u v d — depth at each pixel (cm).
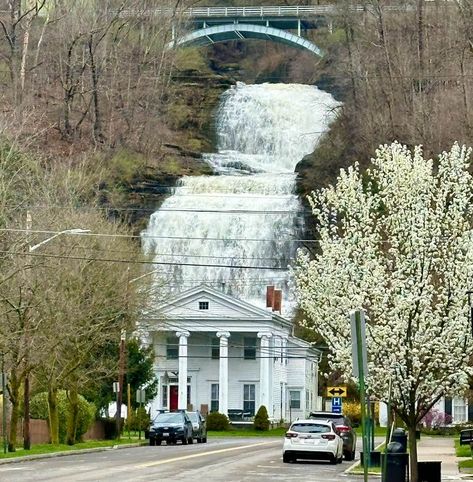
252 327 15175
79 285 8769
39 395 10075
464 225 5275
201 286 15288
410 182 5294
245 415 15425
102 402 11544
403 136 17538
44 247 8819
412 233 5169
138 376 12038
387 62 18975
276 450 9369
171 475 6066
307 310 5494
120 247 10294
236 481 5709
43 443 9494
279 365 16050
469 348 5075
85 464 7025
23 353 7888
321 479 6009
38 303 7875
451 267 5119
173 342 15550
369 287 5200
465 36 18150
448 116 16562
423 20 19388
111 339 10119
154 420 10706
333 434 7538
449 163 5469
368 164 17800
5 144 10269
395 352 5031
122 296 9569
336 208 5509
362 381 3856
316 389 17775
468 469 6838
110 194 19912
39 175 11038
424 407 5172
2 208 8412
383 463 4784
